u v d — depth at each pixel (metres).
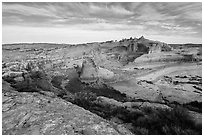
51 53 57.09
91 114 6.80
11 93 8.48
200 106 13.23
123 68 46.62
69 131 5.10
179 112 7.30
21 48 61.09
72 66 40.34
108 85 26.67
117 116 7.88
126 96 20.06
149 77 35.28
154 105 10.16
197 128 6.35
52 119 5.81
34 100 7.57
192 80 30.78
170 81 30.47
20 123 5.52
